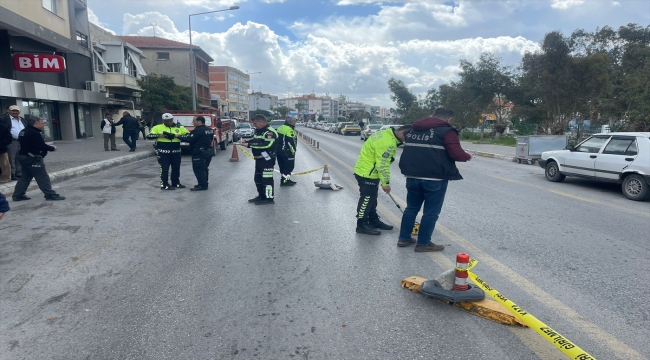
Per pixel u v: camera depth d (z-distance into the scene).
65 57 25.28
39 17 19.92
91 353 3.19
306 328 3.57
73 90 25.17
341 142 33.22
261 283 4.49
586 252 5.59
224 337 3.42
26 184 8.75
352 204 8.64
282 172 10.92
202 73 56.84
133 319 3.71
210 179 12.18
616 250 5.70
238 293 4.24
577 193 10.32
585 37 29.78
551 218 7.57
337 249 5.64
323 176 10.54
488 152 21.50
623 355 3.19
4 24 17.25
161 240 6.03
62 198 8.94
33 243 5.87
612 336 3.45
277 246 5.76
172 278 4.62
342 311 3.87
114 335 3.45
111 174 13.05
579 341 3.38
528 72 28.42
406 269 4.92
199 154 10.08
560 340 3.13
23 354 3.17
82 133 27.56
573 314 3.82
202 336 3.43
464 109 30.20
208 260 5.20
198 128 10.05
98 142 24.64
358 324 3.64
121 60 35.34
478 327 3.60
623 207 8.68
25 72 21.41
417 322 3.68
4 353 3.18
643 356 3.18
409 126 5.85
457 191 10.35
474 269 4.93
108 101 29.97
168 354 3.18
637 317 3.77
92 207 8.22
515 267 5.00
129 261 5.16
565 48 23.50
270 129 8.48
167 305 3.97
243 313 3.82
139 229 6.62
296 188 10.59
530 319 3.44
